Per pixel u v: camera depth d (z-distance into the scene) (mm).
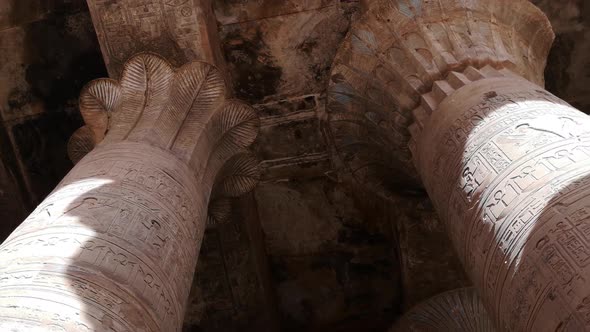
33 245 3895
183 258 4633
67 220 4176
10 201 9109
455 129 5039
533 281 3572
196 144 5977
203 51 7047
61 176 9086
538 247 3625
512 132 4484
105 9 7016
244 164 6918
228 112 6441
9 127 8938
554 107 4656
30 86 8805
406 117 6215
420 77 6031
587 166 3828
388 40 6383
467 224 4426
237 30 8516
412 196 7848
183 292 4484
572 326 3199
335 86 7031
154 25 7035
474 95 5219
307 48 8578
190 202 5176
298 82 8703
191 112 6316
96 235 4074
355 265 9539
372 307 9633
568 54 8898
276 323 9312
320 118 8852
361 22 6570
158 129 5848
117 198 4551
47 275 3594
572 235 3475
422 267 8406
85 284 3641
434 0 6312
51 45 8688
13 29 8656
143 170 5055
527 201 3908
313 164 9086
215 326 8898
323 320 9719
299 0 8422
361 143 7438
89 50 8680
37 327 3174
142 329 3709
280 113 8852
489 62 5871
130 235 4238
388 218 9141
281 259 9625
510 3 6434
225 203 7289
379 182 7699
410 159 6652
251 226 8602
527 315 3582
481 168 4477
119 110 6223
